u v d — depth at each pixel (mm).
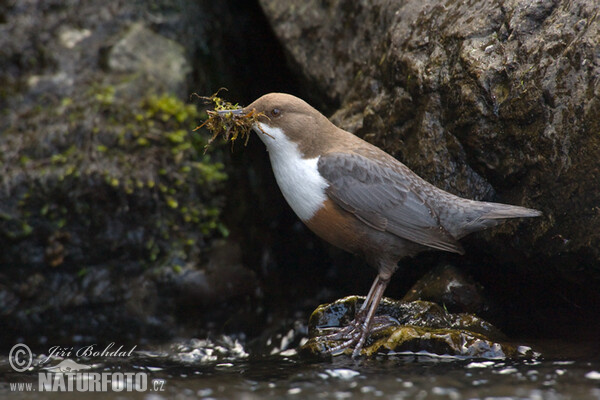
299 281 10352
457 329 7133
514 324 7586
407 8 8281
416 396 5586
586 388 5570
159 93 10391
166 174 9594
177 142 9805
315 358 7035
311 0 9617
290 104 7379
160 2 11172
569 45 6531
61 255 9305
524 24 6984
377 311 7523
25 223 9188
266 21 10859
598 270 6430
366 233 7246
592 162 6211
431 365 6414
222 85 11188
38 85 10172
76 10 10914
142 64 10602
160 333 9156
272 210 10977
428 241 7105
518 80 6859
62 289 9328
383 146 8188
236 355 8234
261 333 9086
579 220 6383
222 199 10125
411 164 7809
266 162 11156
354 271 9516
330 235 7473
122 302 9281
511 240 7184
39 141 9500
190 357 8055
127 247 9469
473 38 7328
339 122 8727
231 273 9664
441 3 7918
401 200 7152
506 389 5637
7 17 10672
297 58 9641
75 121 9648
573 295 7324
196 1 11367
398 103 8016
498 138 7059
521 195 7016
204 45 11211
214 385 6320
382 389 5809
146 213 9508
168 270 9367
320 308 7773
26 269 9289
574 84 6410
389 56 8219
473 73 7160
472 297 7617
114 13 10969
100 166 9297
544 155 6633
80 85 10227
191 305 9359
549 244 6715
